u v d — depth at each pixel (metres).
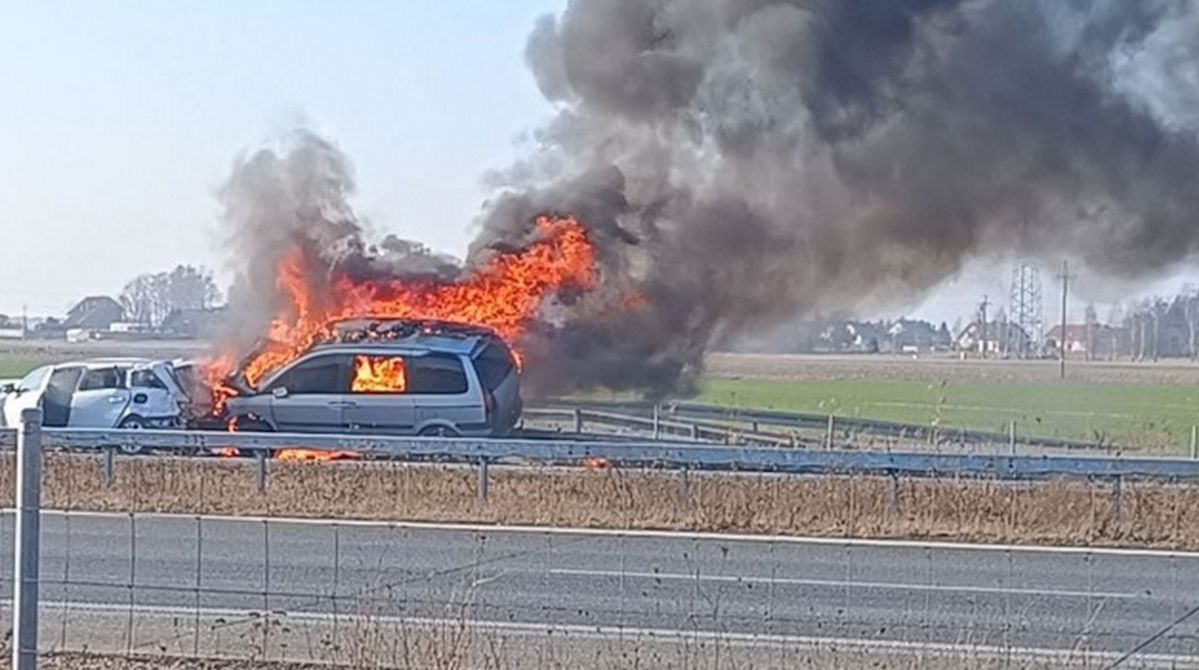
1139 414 41.75
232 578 12.70
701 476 18.08
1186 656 9.88
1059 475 17.28
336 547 13.67
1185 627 10.82
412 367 23.31
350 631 10.06
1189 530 15.96
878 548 14.80
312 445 18.73
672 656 9.70
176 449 19.67
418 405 23.20
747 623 10.76
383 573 12.91
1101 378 62.28
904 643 10.06
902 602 11.72
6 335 89.19
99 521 16.25
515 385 24.55
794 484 17.61
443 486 18.28
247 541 14.85
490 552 14.21
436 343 23.58
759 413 30.88
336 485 18.33
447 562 13.59
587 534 15.61
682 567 13.40
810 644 10.02
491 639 10.05
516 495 17.75
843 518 16.53
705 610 11.26
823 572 13.23
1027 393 52.81
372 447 18.67
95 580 12.53
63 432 18.81
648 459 17.80
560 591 12.04
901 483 17.45
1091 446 27.41
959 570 13.44
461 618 9.94
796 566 13.55
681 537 15.45
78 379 24.56
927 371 67.31
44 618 10.87
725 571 13.20
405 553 14.12
